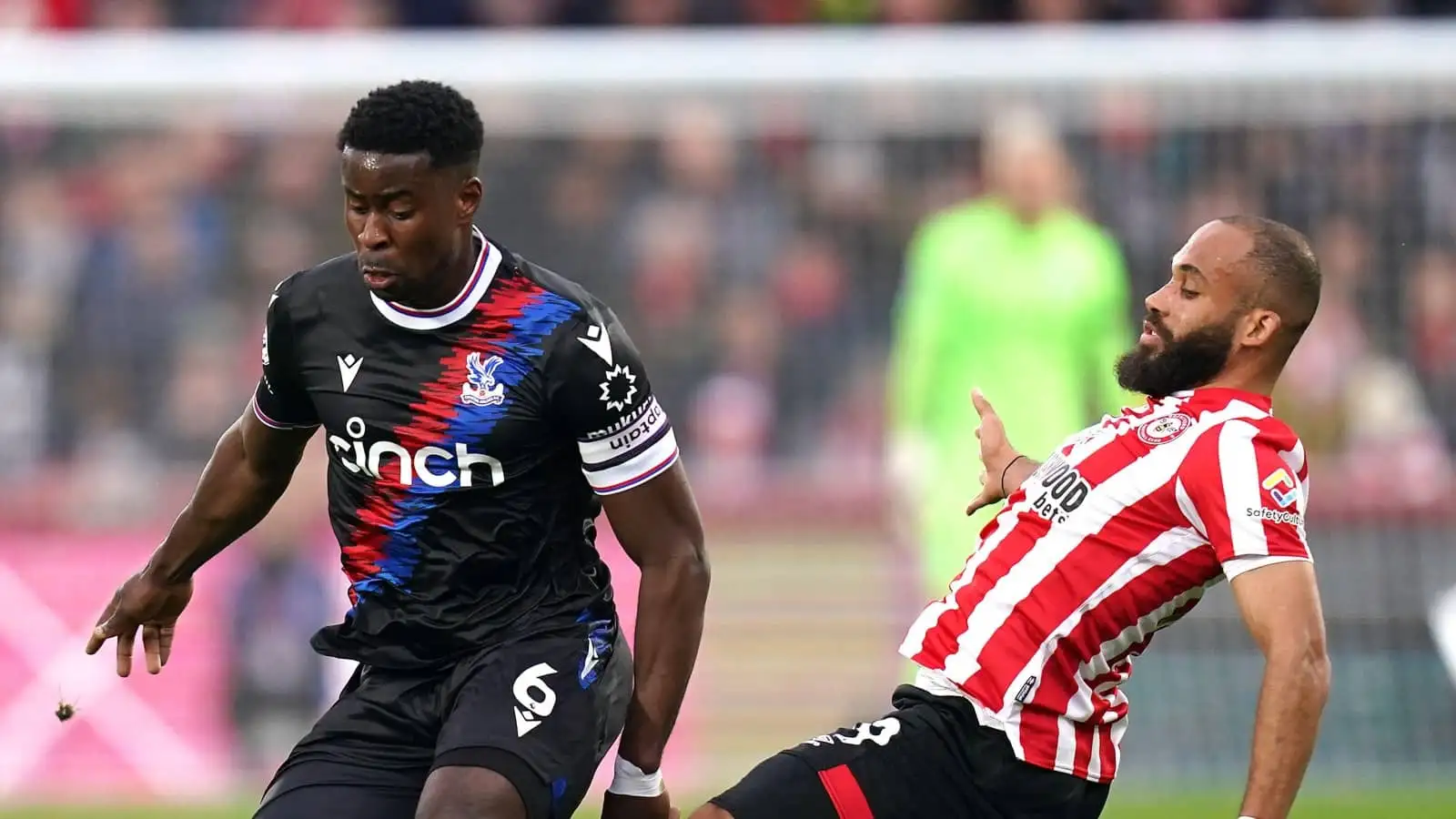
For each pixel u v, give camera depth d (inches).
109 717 1230.9
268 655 1229.1
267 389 549.6
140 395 1344.7
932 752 529.0
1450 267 1360.7
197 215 1379.2
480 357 519.2
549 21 1544.0
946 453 1110.4
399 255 500.7
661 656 533.3
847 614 1299.2
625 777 534.0
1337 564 1306.6
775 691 1290.6
